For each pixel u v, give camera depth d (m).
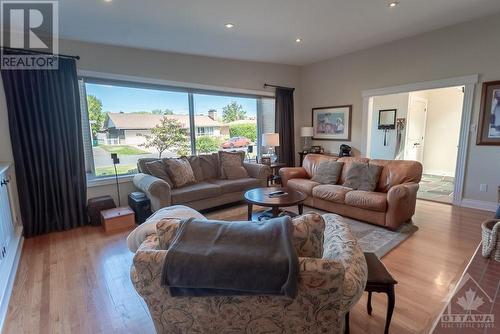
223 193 3.95
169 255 0.96
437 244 2.76
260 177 4.40
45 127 3.18
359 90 5.01
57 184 3.30
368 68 4.81
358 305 1.86
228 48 4.32
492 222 1.68
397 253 2.59
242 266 0.91
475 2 3.05
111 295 2.03
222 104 5.02
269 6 2.91
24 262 2.53
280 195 3.17
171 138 4.46
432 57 4.03
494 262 1.51
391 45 4.45
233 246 0.96
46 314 1.83
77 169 3.44
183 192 3.53
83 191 3.52
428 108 6.80
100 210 3.52
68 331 1.68
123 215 3.38
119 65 3.85
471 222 3.35
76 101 3.40
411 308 1.81
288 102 5.75
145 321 1.76
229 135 5.19
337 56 5.23
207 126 4.87
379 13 3.23
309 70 5.85
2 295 1.85
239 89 5.13
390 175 3.55
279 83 5.71
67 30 3.20
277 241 0.96
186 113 4.59
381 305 1.85
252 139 5.56
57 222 3.31
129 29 3.30
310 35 3.89
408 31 3.95
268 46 4.33
